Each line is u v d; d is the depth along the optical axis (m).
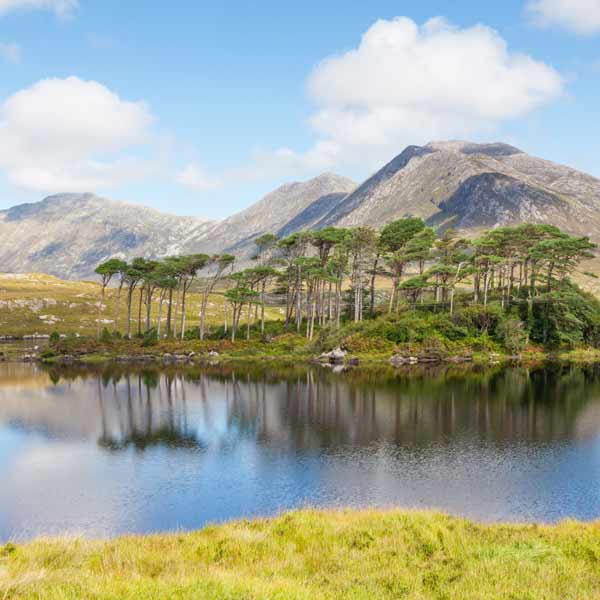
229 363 100.31
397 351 98.25
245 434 46.62
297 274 121.88
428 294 140.38
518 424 48.28
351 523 19.70
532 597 12.30
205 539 17.78
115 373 89.31
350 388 68.94
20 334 165.88
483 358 98.81
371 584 13.29
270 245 123.81
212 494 31.92
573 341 104.88
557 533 18.61
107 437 46.53
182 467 37.47
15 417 55.25
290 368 91.88
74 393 69.75
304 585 12.75
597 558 15.57
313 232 119.94
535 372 81.25
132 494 32.19
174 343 115.06
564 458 37.81
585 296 118.25
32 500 31.45
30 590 11.70
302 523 19.39
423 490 31.66
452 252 125.44
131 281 127.56
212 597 11.10
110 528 27.30
